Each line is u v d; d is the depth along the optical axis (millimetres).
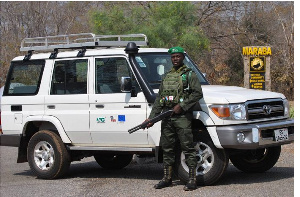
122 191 7445
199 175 7344
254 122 7266
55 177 8766
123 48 8438
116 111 7984
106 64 8211
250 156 8250
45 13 33625
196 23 29109
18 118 9133
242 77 29375
